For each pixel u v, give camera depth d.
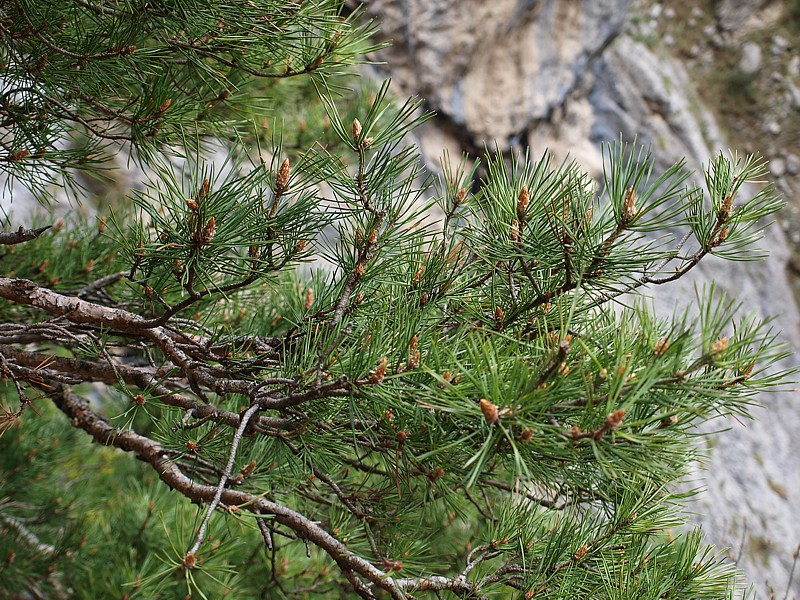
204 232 1.02
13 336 1.22
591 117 6.02
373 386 1.00
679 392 0.95
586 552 1.10
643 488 1.12
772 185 1.02
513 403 0.95
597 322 1.05
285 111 1.60
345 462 1.19
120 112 1.24
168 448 1.23
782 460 5.41
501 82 4.82
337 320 1.06
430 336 1.04
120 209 1.46
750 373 0.96
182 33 1.23
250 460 1.19
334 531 1.16
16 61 1.18
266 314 1.40
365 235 1.06
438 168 4.58
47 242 1.48
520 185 1.06
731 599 1.12
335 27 1.25
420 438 1.04
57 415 2.31
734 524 4.73
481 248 1.08
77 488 2.25
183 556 1.08
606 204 1.03
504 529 1.15
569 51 5.27
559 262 1.05
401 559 1.15
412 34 4.39
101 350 1.17
